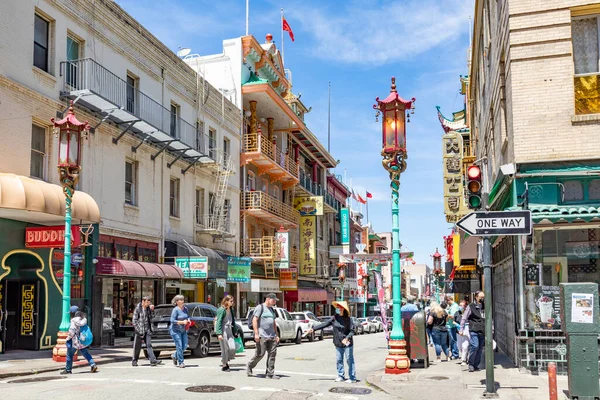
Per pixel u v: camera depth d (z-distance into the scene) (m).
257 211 35.66
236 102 35.84
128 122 22.70
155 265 23.23
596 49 13.54
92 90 20.05
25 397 9.96
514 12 13.77
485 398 10.25
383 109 14.49
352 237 72.19
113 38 22.84
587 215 12.68
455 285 32.81
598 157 12.98
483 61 22.30
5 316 17.81
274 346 13.26
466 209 24.66
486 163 23.20
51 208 16.80
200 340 18.12
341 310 13.06
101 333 20.70
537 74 13.53
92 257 20.61
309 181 49.56
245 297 36.88
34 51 18.98
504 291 17.42
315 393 11.19
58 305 19.27
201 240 30.00
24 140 17.91
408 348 15.26
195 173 29.61
